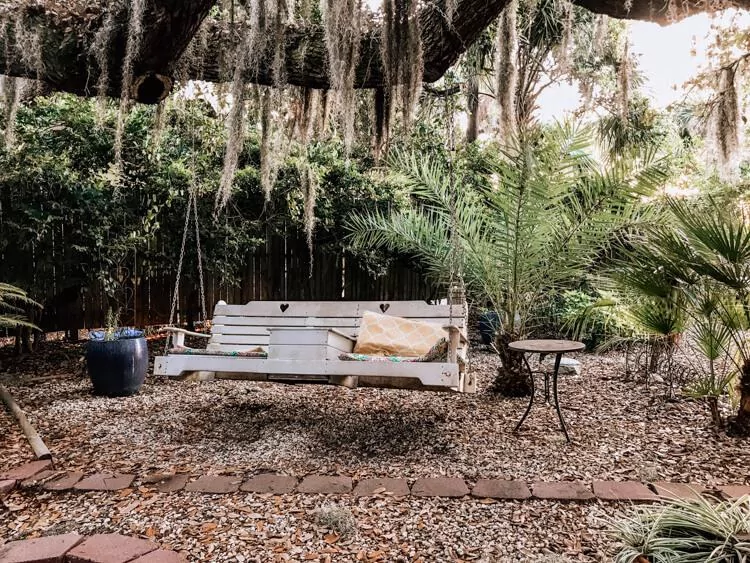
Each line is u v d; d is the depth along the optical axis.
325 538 2.21
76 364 5.72
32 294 5.59
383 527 2.29
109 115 5.46
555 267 4.54
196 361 3.55
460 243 4.52
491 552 2.10
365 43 2.95
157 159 5.96
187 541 2.19
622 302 4.62
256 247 7.34
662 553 1.50
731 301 3.46
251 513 2.42
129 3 2.55
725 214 3.40
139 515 2.41
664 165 4.20
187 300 7.20
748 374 3.45
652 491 2.62
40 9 2.61
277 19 2.81
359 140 4.24
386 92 3.24
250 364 3.47
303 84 3.16
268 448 3.35
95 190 5.64
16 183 5.23
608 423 3.79
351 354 3.75
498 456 3.17
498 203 4.34
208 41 3.09
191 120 5.63
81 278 5.93
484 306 5.30
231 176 3.23
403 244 5.44
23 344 6.09
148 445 3.40
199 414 4.13
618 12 2.93
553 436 3.53
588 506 2.47
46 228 5.45
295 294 7.80
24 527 2.32
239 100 3.00
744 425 3.45
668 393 4.55
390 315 4.43
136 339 4.74
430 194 5.04
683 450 3.21
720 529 1.54
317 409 4.31
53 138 5.58
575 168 4.20
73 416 4.01
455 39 2.82
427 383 3.21
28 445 3.34
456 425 3.83
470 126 7.80
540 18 5.99
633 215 4.33
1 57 2.64
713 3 2.83
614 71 6.20
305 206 5.46
